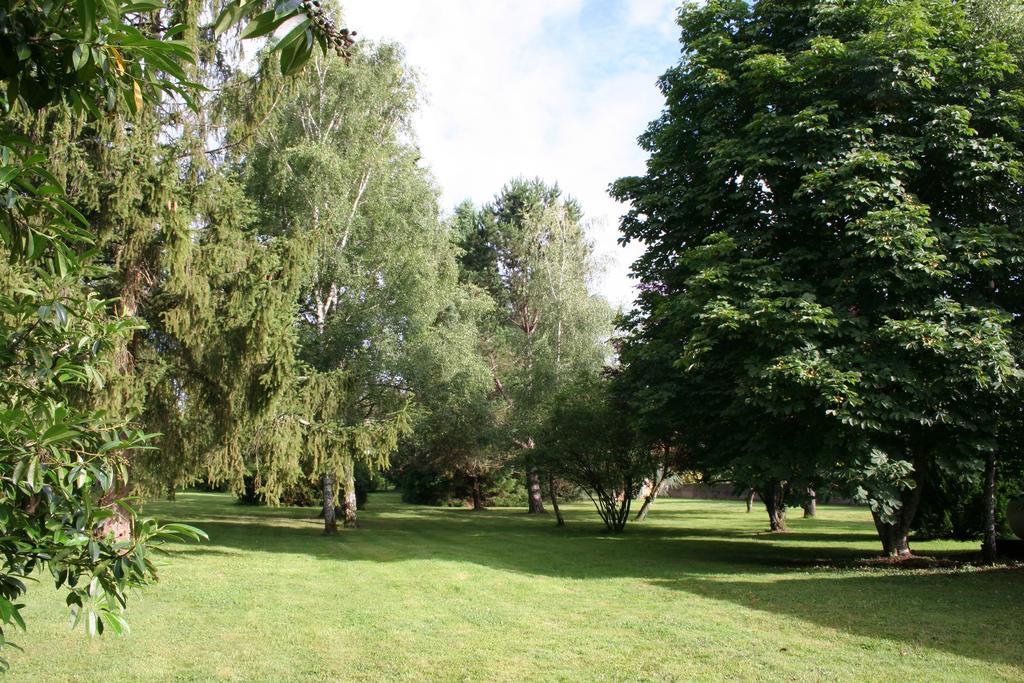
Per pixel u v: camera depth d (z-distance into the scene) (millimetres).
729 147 11344
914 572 10367
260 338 11367
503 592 9078
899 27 10461
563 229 29562
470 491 35188
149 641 6500
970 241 9844
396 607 8102
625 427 17562
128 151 10156
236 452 12539
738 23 13164
